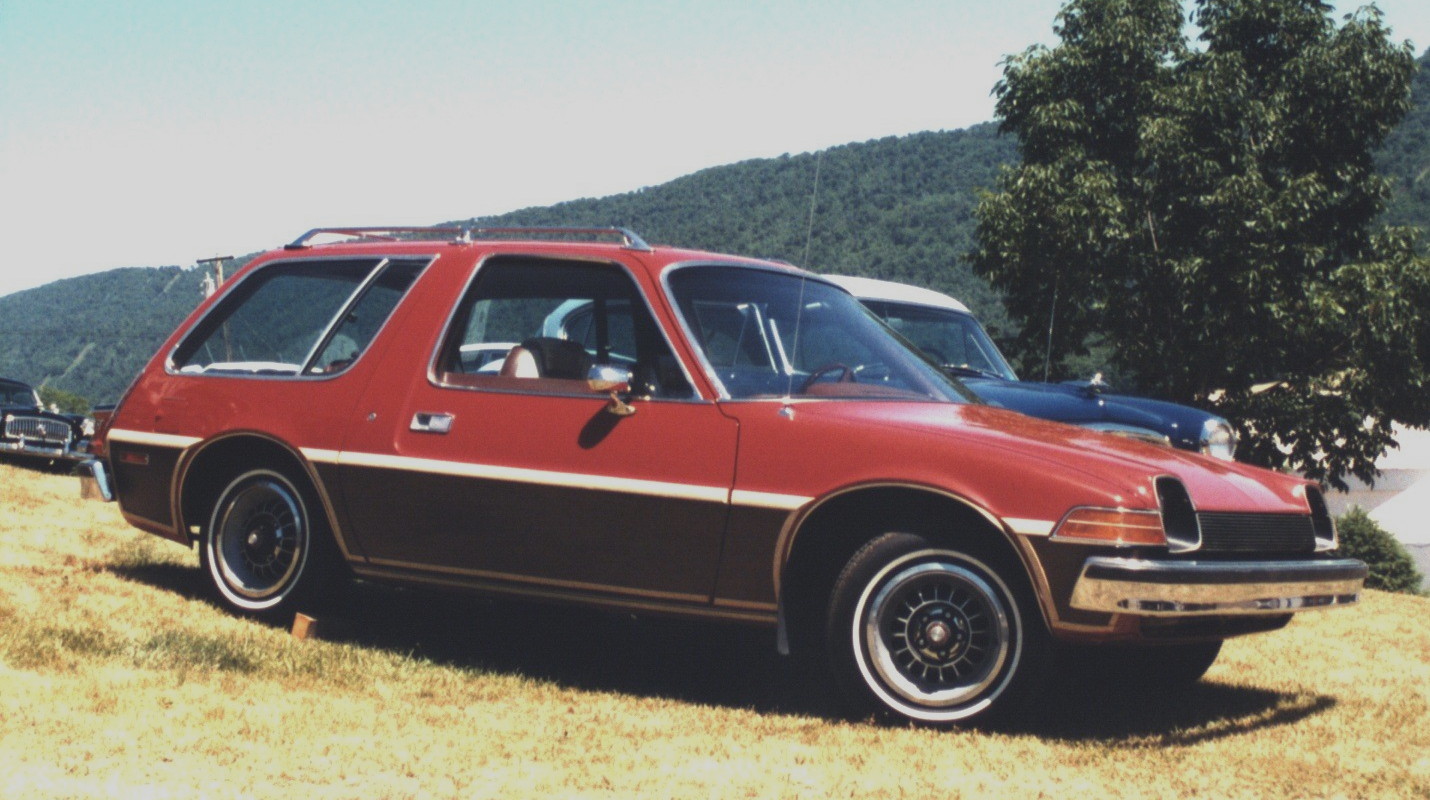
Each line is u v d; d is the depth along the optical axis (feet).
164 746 12.17
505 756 12.60
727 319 16.12
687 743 13.38
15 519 28.19
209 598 19.63
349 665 15.84
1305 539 15.43
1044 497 13.64
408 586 17.11
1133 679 17.76
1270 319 72.59
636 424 15.42
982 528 14.03
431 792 11.41
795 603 14.90
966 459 14.05
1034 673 13.93
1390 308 71.92
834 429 14.66
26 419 57.88
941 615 14.24
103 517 30.91
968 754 13.29
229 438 18.30
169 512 18.99
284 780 11.48
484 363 16.98
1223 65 76.07
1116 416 24.76
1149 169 76.13
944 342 28.73
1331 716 16.29
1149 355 74.18
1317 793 12.62
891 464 14.19
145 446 19.12
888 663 14.32
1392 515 121.19
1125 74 77.71
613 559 15.40
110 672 14.67
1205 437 24.06
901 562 14.25
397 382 17.16
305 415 17.74
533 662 16.99
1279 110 76.43
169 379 19.40
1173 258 73.20
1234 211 71.72
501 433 16.14
